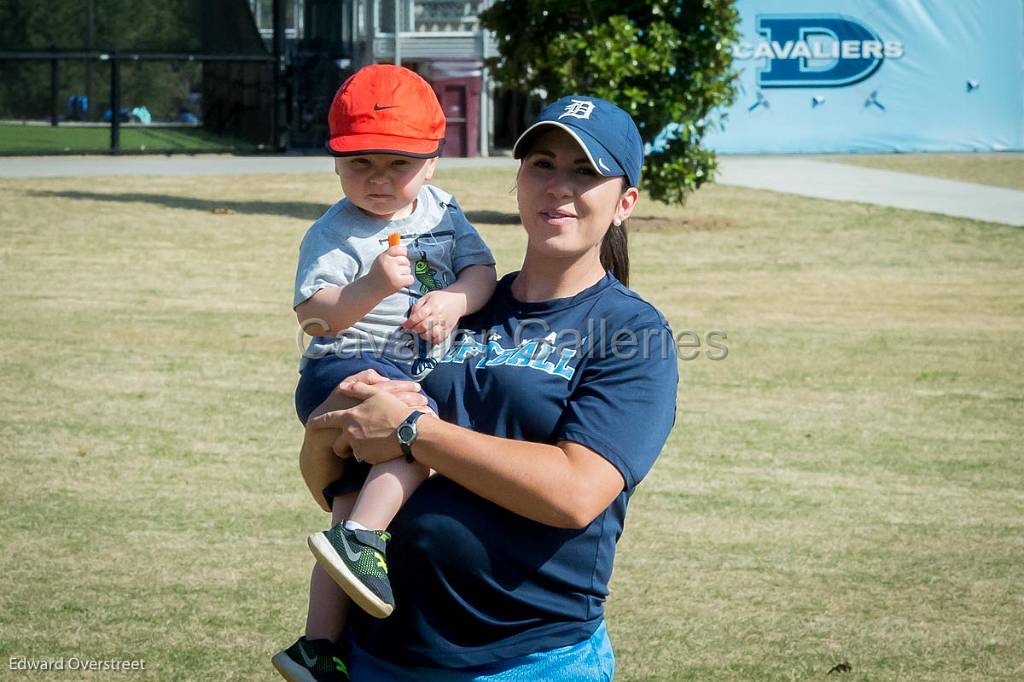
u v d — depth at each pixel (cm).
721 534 1706
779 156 7225
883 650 1356
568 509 746
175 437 2081
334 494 848
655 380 784
